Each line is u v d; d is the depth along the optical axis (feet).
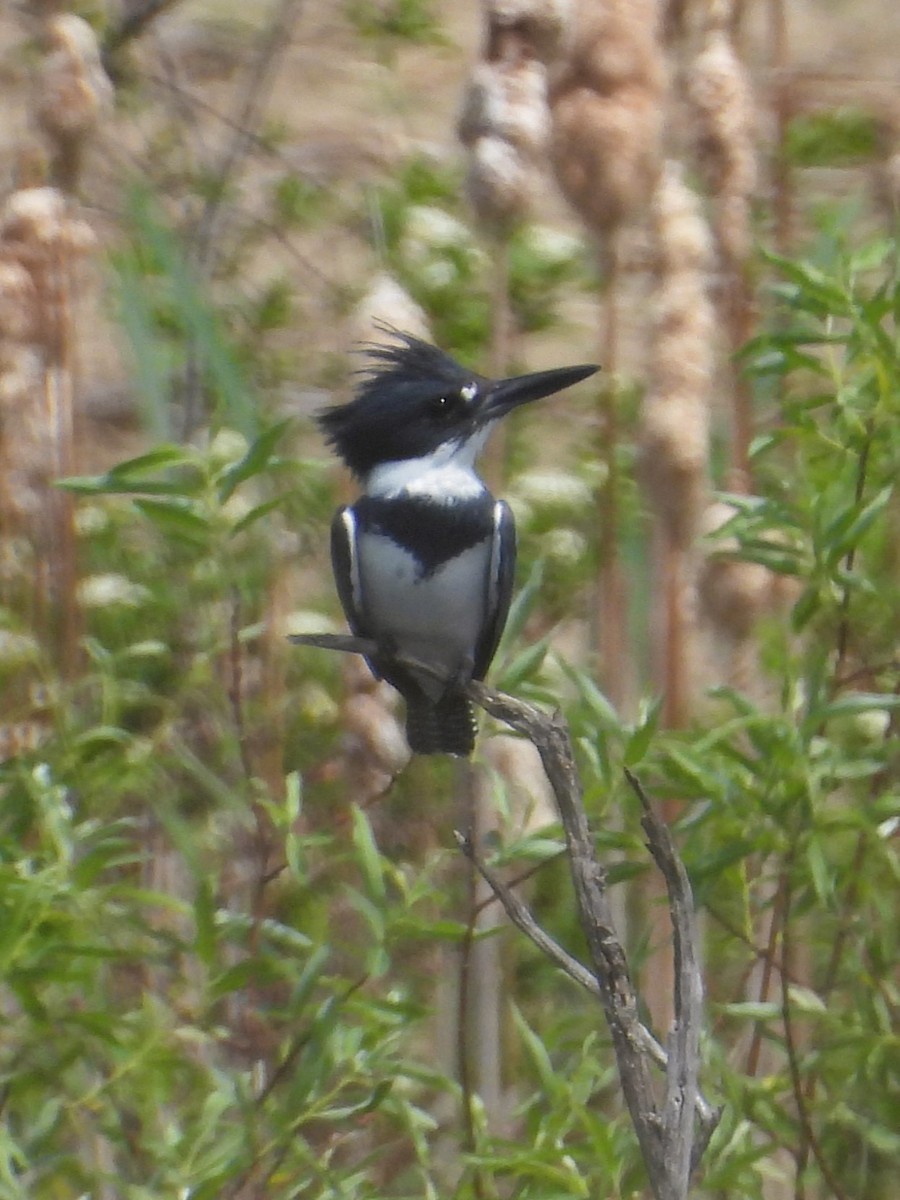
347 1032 27.89
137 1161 29.50
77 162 38.32
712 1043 29.09
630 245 44.73
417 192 47.29
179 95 52.08
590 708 30.89
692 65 37.22
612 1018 21.13
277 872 30.25
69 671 36.40
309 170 53.31
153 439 40.93
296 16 52.85
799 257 41.63
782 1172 31.71
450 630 32.71
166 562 41.16
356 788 37.55
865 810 29.55
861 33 59.88
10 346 36.81
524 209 35.14
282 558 39.96
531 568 41.37
